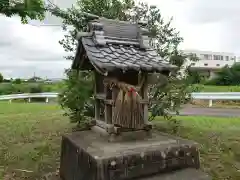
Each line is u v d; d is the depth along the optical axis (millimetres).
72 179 3145
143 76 3061
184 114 9484
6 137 6180
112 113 2979
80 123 5758
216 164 4328
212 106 12391
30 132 6598
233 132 6090
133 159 2592
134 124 2930
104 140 3137
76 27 5914
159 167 2752
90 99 4953
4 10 3777
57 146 5480
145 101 3059
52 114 9328
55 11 5035
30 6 3930
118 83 2854
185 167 2938
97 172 2398
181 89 5551
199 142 5359
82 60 3420
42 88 19938
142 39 3279
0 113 9914
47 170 4332
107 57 2803
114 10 6215
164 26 6816
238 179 3805
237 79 19625
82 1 6430
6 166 4480
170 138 3236
